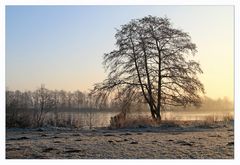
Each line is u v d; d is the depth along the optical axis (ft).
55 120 94.02
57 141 55.21
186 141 54.39
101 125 97.30
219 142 53.16
